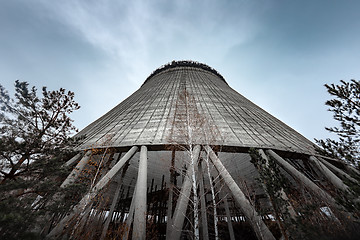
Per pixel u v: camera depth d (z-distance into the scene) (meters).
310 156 18.06
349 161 8.19
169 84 40.53
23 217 6.64
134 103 31.19
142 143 16.77
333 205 10.61
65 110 11.02
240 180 20.28
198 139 16.39
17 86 9.35
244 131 20.78
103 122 26.09
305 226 8.09
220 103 29.94
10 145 7.91
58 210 8.84
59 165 9.48
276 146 18.22
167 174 21.81
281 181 9.97
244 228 20.89
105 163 17.31
